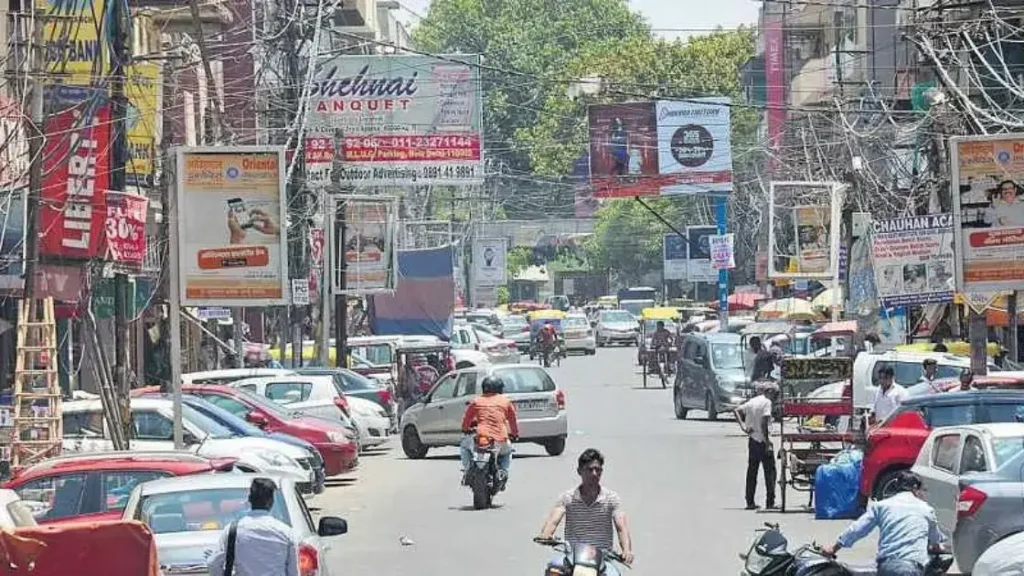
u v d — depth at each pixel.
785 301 86.06
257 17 69.25
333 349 78.12
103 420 38.38
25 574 15.09
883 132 71.69
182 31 61.19
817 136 88.44
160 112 52.47
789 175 97.06
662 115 94.75
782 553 20.89
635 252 195.50
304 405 50.19
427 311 93.25
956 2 56.03
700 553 29.55
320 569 19.92
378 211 72.50
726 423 63.88
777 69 116.25
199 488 20.72
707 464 47.22
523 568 28.50
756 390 37.09
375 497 41.00
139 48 55.72
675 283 199.88
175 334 36.59
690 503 37.72
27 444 34.22
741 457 49.31
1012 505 24.98
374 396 60.50
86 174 40.47
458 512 37.28
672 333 106.12
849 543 21.30
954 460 27.98
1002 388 39.16
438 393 52.50
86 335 42.47
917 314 70.94
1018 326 62.22
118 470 23.34
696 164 94.56
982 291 43.50
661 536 31.95
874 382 47.66
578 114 159.25
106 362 39.75
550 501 39.12
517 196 180.88
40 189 35.66
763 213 115.94
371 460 52.41
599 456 20.23
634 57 144.75
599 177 95.50
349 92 80.56
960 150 43.47
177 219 39.00
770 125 114.00
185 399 40.41
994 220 43.38
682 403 67.19
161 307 60.94
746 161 126.75
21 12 40.38
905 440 32.69
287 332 81.50
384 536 33.19
